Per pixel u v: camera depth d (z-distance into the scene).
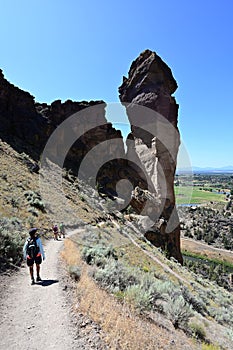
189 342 6.61
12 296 6.23
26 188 23.28
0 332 4.59
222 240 123.44
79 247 13.77
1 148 33.16
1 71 47.66
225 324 11.92
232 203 166.88
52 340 4.48
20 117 48.62
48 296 6.36
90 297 6.42
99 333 4.91
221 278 71.62
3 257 8.70
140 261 17.09
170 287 11.00
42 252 7.82
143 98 52.41
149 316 7.01
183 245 113.06
